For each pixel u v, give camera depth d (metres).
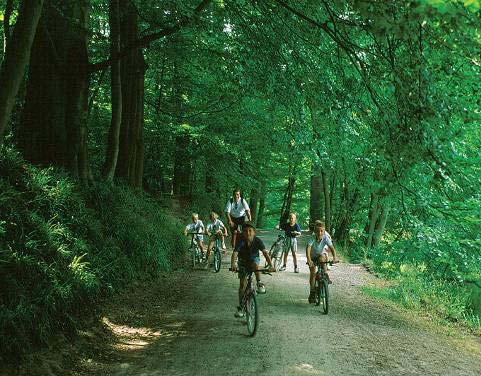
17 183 8.70
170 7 11.73
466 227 12.10
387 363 6.70
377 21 5.27
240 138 25.41
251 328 7.80
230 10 10.84
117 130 14.95
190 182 28.66
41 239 7.82
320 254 10.48
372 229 23.42
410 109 6.46
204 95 23.64
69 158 11.74
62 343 6.60
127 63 17.81
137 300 9.95
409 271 14.76
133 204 15.36
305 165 32.06
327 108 9.27
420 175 7.61
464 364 7.00
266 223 59.78
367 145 8.76
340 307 10.48
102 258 9.95
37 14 6.49
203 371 6.16
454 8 4.37
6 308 6.00
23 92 13.45
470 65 6.40
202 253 16.48
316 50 9.59
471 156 10.81
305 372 6.16
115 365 6.43
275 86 10.75
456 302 12.12
